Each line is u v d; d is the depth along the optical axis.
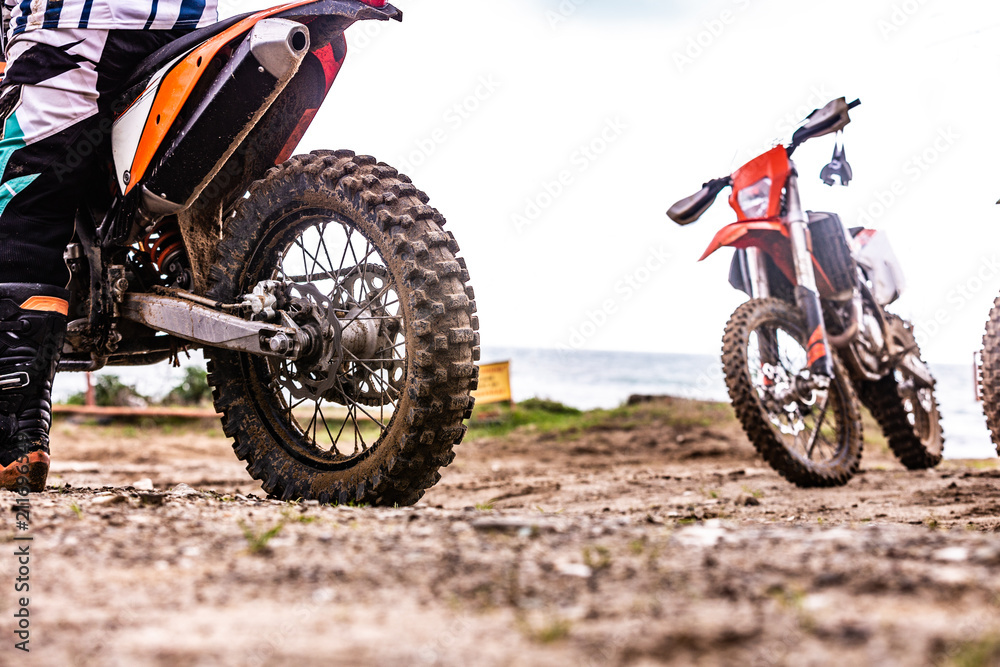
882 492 5.12
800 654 1.07
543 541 1.81
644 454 10.95
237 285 3.30
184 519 2.20
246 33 2.89
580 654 1.11
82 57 3.07
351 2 2.97
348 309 3.15
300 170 3.22
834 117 4.82
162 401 15.77
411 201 3.04
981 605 1.23
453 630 1.22
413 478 2.93
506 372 15.15
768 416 5.57
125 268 3.34
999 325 5.30
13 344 2.98
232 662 1.12
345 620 1.28
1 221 3.06
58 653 1.16
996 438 5.37
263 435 3.31
